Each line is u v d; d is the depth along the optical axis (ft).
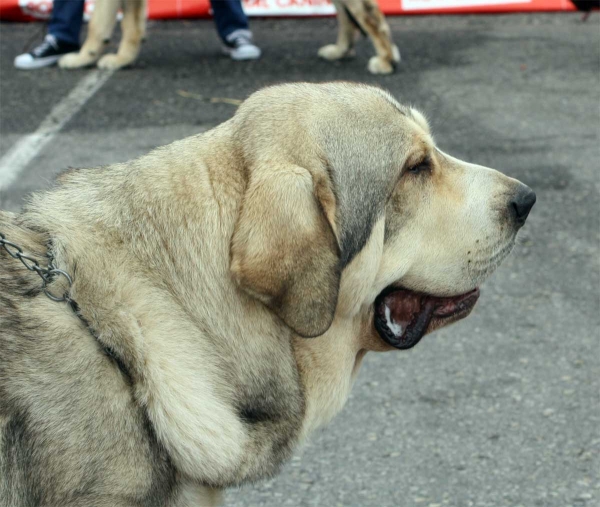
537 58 28.60
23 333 7.26
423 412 12.89
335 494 11.35
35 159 20.74
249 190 7.98
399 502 11.18
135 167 8.48
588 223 18.26
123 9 27.53
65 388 7.20
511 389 13.33
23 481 7.07
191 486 8.02
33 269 7.47
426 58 28.71
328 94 8.82
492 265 9.48
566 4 33.83
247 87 25.88
